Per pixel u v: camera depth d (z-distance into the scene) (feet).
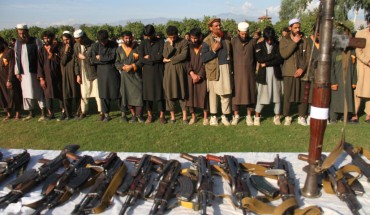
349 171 9.58
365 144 19.97
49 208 8.26
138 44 23.79
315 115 8.16
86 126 24.67
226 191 9.11
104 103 25.20
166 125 24.35
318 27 8.05
